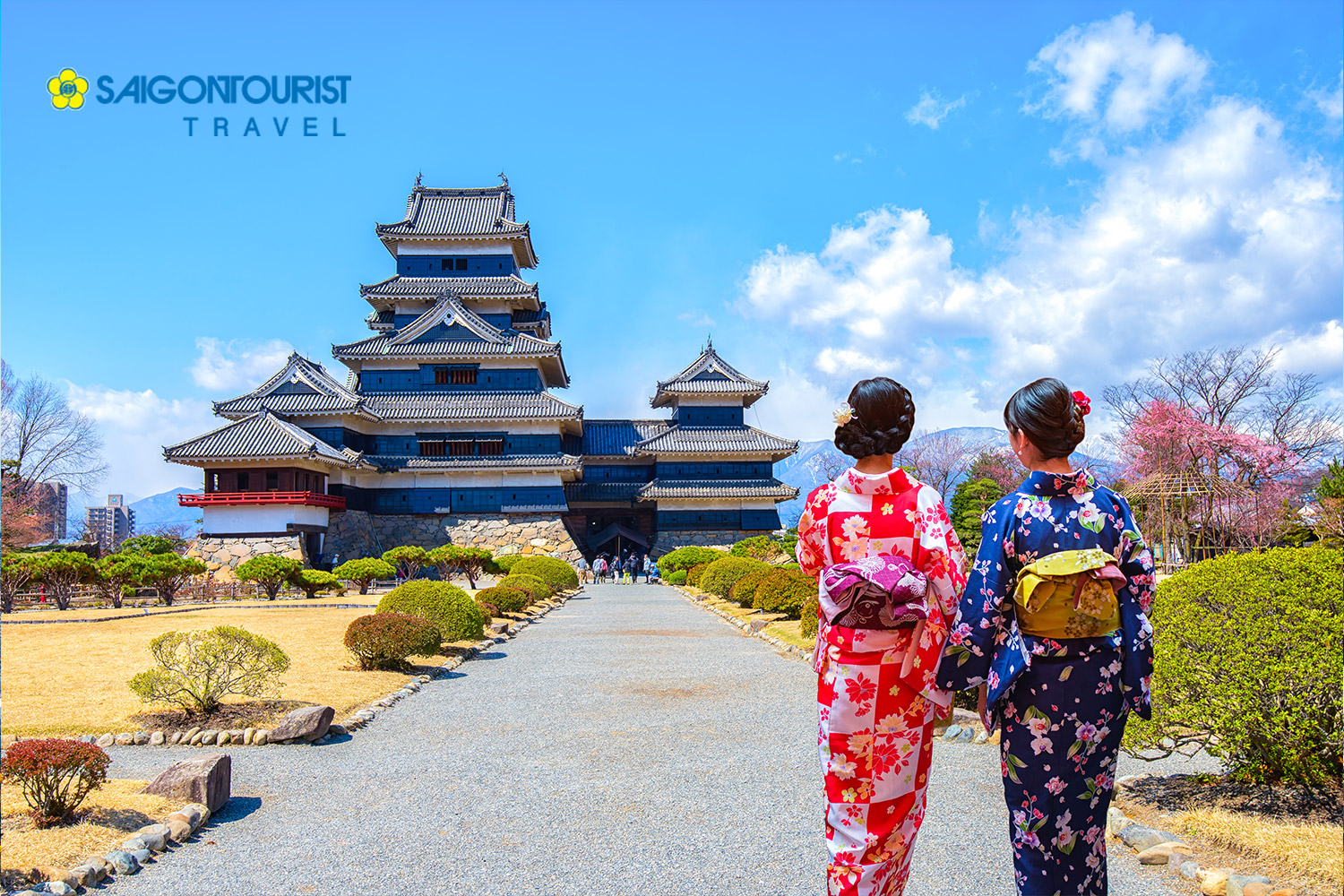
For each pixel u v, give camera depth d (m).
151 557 28.03
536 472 46.28
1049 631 3.12
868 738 3.20
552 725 9.04
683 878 4.77
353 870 4.98
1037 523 3.21
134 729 8.61
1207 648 5.41
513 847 5.34
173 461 37.81
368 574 33.28
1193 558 31.17
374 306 50.25
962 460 60.75
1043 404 3.24
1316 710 5.09
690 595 30.94
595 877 4.81
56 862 4.95
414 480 46.09
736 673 12.58
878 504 3.39
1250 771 5.66
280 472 39.19
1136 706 3.09
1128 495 32.16
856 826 3.21
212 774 6.13
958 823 5.68
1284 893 4.16
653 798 6.33
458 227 50.56
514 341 47.41
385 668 12.45
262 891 4.70
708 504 50.41
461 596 15.37
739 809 6.04
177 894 4.65
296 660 12.99
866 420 3.36
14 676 11.67
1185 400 35.94
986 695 3.29
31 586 27.84
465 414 45.53
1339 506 25.25
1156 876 4.70
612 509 53.53
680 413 52.31
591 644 16.38
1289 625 5.12
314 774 7.16
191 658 9.30
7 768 5.44
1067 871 3.10
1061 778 3.11
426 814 6.05
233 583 31.22
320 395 43.34
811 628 14.30
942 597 3.23
